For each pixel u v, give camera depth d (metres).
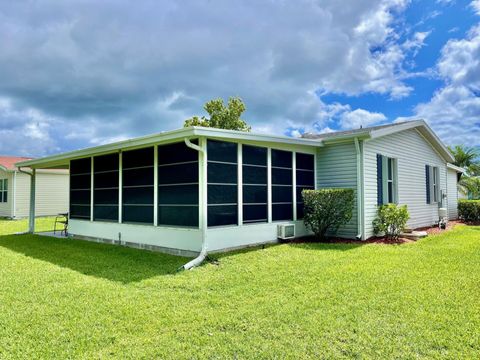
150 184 8.28
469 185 21.69
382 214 9.27
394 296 4.40
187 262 6.59
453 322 3.57
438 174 13.64
